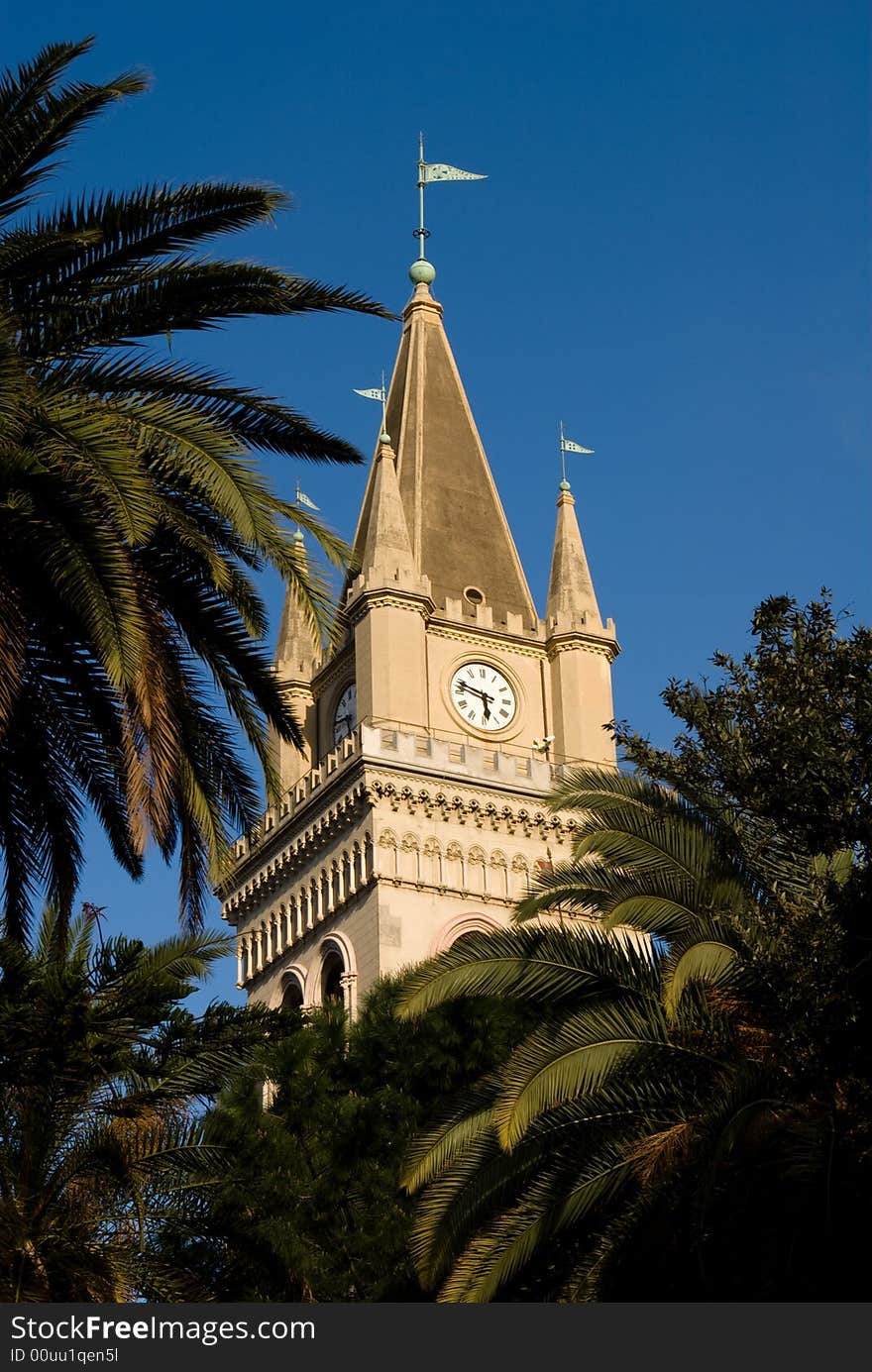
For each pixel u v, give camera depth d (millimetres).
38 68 29781
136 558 29922
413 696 93062
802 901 32594
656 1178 30750
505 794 92125
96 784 32094
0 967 32781
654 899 32969
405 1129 49875
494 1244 31625
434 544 99375
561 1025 31656
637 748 35594
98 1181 36281
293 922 94688
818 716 32625
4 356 26844
